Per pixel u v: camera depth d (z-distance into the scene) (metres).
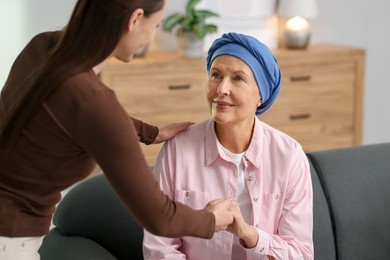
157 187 1.63
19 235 1.71
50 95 1.58
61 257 2.24
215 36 5.24
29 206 1.71
